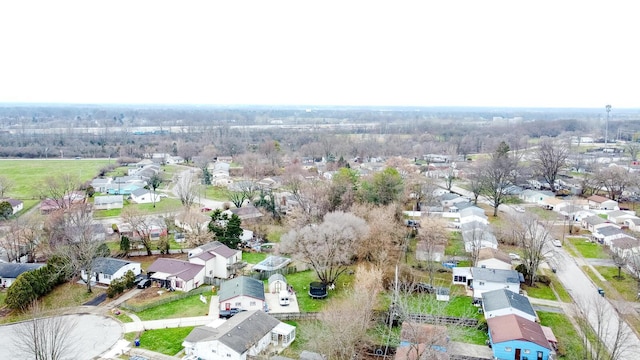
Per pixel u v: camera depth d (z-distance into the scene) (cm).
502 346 5419
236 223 8944
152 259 8656
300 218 9606
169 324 6209
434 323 5662
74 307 6694
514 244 9431
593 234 10144
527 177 15075
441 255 8200
